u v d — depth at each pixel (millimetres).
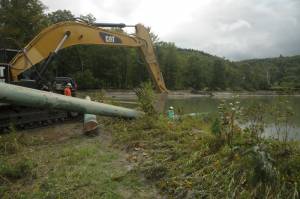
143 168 6148
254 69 96812
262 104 6988
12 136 8188
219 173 5254
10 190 5438
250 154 5023
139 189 5395
